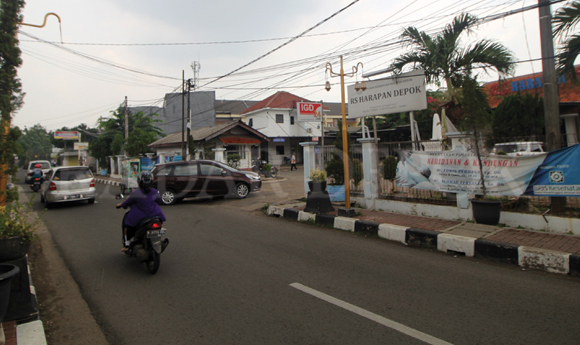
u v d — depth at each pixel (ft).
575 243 18.30
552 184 21.01
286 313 12.44
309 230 26.07
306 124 115.03
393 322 11.61
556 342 10.26
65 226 30.07
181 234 25.58
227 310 12.82
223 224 28.94
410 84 36.17
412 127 36.68
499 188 23.11
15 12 19.45
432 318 11.87
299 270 17.03
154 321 12.22
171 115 127.54
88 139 145.59
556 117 22.08
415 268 17.24
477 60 33.12
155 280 16.21
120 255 20.74
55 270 18.25
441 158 25.64
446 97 35.53
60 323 12.36
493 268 17.25
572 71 24.50
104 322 12.30
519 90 52.54
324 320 11.85
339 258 18.97
